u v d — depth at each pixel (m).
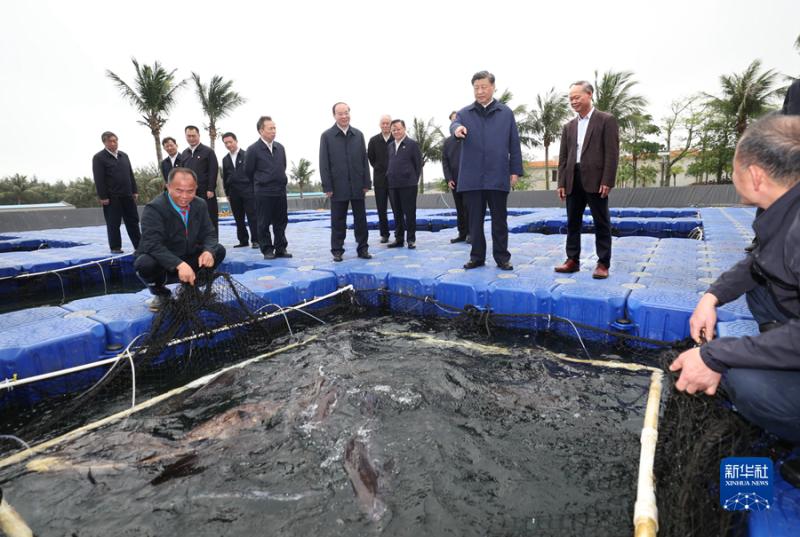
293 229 11.48
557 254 6.16
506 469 2.08
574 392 2.84
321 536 1.71
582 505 1.84
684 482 1.62
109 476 2.13
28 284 6.98
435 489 1.94
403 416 2.53
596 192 4.33
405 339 4.01
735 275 2.03
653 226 10.34
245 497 1.94
